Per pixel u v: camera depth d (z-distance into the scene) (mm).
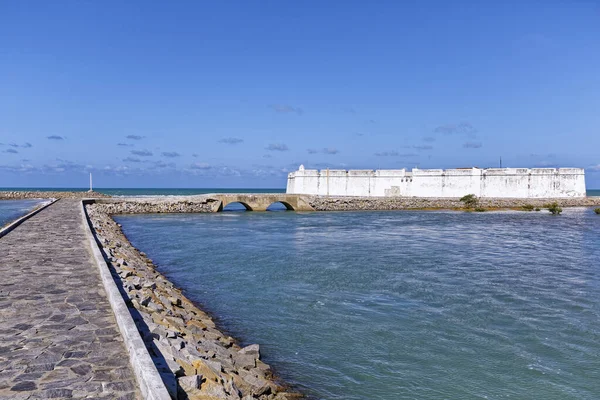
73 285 10297
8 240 17938
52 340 6805
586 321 13383
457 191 74688
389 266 21297
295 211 64875
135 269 15680
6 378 5527
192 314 12531
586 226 41531
